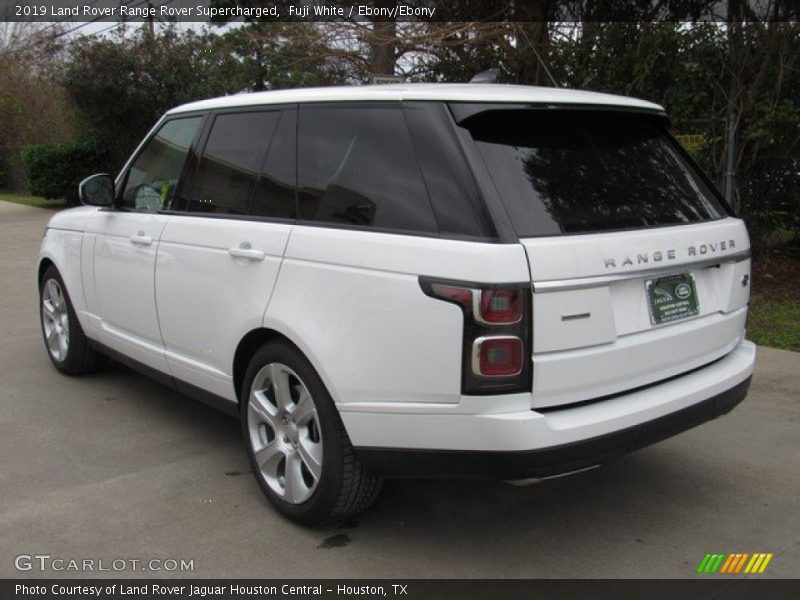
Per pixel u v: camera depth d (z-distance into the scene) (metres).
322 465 3.30
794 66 7.94
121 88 18.06
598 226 3.09
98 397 5.34
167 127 4.65
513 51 9.27
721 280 3.59
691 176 3.76
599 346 3.00
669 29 8.08
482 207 2.88
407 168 3.13
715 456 4.39
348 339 3.11
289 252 3.42
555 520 3.65
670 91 8.41
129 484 3.98
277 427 3.57
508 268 2.77
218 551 3.34
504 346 2.77
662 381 3.31
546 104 3.23
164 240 4.24
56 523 3.56
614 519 3.67
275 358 3.49
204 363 4.06
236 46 16.28
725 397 3.48
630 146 3.56
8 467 4.18
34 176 20.53
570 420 2.89
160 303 4.30
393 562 3.27
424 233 2.98
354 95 3.43
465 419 2.85
